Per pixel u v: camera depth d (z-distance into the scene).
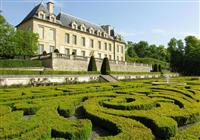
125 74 45.34
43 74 30.16
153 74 54.81
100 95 13.62
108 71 41.88
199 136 5.70
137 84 23.05
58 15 59.09
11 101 11.07
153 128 6.91
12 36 43.53
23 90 15.68
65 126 6.25
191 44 88.00
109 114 8.10
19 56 43.91
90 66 40.97
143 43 122.50
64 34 57.25
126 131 6.09
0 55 42.97
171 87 17.31
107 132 7.30
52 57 37.38
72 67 40.78
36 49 47.06
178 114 7.95
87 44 64.19
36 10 51.72
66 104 10.12
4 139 5.49
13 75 26.91
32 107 9.45
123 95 13.07
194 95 13.28
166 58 109.56
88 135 6.34
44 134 5.61
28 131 5.99
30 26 50.28
